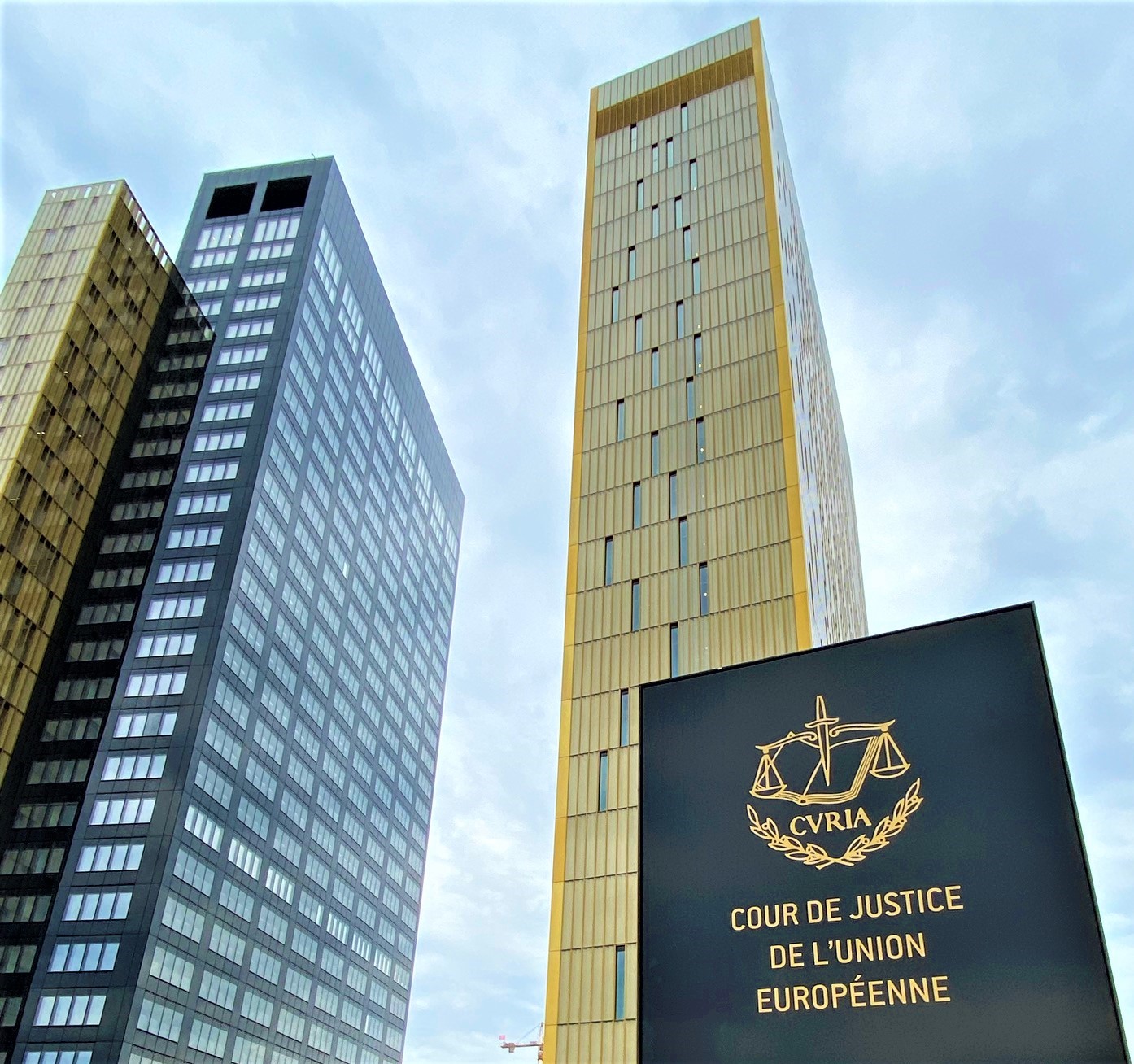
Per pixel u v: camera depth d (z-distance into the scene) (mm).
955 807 22953
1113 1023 19297
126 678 96875
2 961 81875
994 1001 20562
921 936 21938
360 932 125875
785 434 57469
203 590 101438
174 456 112062
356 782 129375
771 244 65312
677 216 70750
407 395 161000
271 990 100750
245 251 129625
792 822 24828
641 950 24828
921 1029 21016
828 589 68625
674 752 27359
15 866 87062
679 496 58469
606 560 58156
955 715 24031
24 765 92688
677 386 62781
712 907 24625
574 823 49312
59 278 109312
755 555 54281
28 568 96688
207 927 90125
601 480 61312
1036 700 23250
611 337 67312
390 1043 133500
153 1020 80750
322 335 128750
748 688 27234
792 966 23000
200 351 120000
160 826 87000
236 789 97938
